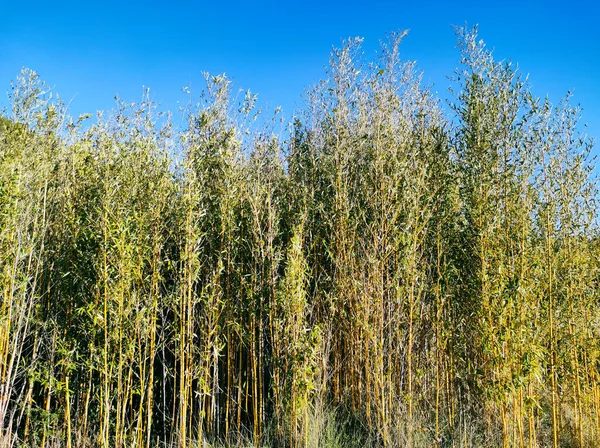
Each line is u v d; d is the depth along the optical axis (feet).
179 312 20.08
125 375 18.30
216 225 21.66
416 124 24.25
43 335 19.44
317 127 24.95
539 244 19.77
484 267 19.20
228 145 21.56
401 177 21.65
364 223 22.36
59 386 17.85
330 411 21.53
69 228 20.21
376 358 20.56
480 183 19.95
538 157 19.89
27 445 17.90
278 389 19.85
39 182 19.13
